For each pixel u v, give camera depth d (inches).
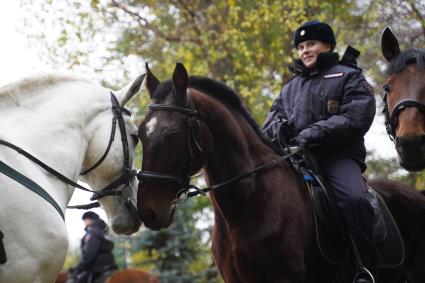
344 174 203.8
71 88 198.7
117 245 509.0
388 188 226.8
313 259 200.5
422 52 202.2
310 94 211.3
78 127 195.8
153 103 196.2
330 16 478.3
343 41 474.3
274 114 221.8
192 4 532.7
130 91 207.8
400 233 221.1
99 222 426.9
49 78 195.3
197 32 530.6
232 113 203.5
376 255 203.0
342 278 204.1
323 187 202.4
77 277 418.9
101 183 205.3
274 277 193.9
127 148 206.2
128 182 206.7
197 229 540.4
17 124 185.3
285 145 211.2
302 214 199.2
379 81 446.9
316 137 200.5
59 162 189.0
